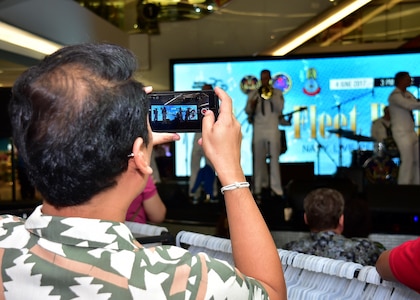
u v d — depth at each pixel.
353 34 7.91
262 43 7.93
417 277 0.89
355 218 2.77
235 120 0.75
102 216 0.65
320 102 7.33
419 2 7.67
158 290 0.61
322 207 1.85
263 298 0.66
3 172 6.85
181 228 5.55
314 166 6.68
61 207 0.64
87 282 0.60
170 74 7.54
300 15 7.69
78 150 0.59
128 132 0.62
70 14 5.70
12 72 5.22
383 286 1.01
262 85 6.45
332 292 1.10
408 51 7.12
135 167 0.65
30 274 0.61
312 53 7.28
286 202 5.75
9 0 4.32
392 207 4.15
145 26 8.18
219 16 8.04
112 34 7.24
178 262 0.64
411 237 3.89
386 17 7.79
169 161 7.41
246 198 0.72
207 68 7.48
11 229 0.67
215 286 0.62
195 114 0.81
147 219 2.20
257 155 6.50
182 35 8.16
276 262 0.70
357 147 7.12
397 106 6.37
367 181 6.61
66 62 0.63
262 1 7.86
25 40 4.77
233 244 0.71
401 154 6.39
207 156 0.74
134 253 0.63
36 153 0.60
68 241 0.62
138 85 0.65
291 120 7.30
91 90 0.60
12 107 0.63
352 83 7.25
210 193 6.56
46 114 0.60
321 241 1.67
